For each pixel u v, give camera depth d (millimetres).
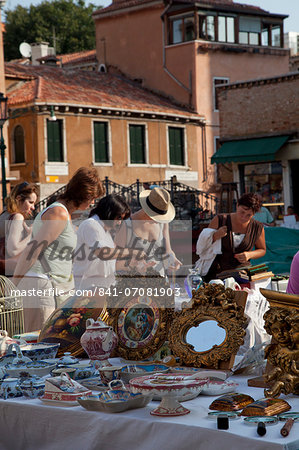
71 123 28406
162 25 34375
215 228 5199
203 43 33312
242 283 4656
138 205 21625
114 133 29859
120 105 29625
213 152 33906
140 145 31000
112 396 2549
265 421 2260
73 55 42500
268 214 14227
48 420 2627
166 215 4355
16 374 2992
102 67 37062
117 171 29906
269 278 4891
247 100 26953
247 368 3031
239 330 2963
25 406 2701
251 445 2123
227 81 34469
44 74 31031
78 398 2586
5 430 2779
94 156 29156
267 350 2768
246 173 27297
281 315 2695
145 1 34750
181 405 2477
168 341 3209
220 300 3061
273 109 26297
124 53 36062
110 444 2449
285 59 36750
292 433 2166
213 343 2980
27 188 4766
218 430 2213
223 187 23000
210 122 33750
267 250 8656
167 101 33812
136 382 2518
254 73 35469
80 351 3420
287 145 25953
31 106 27188
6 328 4043
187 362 3012
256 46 35250
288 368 2674
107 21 36812
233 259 5148
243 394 2547
